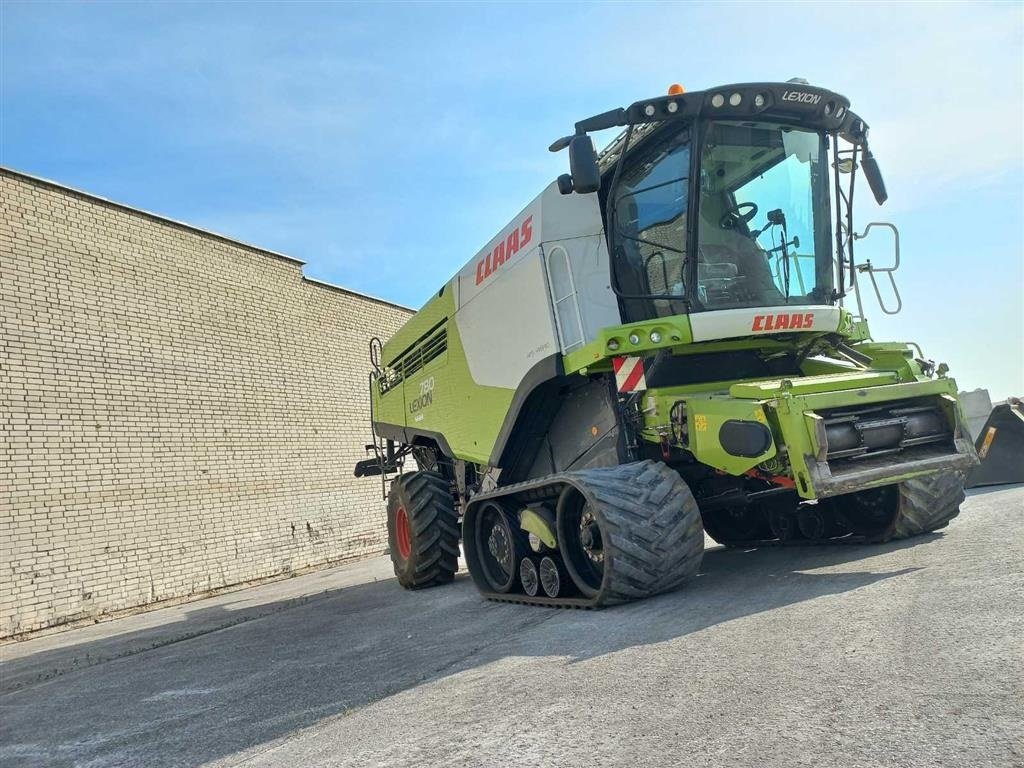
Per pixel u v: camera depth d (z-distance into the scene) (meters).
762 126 5.13
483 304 6.59
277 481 13.84
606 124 4.73
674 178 5.05
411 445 9.01
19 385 9.98
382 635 5.21
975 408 9.95
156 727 3.61
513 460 6.38
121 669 5.64
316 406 15.06
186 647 6.29
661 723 2.37
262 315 14.18
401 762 2.44
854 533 5.65
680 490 4.41
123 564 10.91
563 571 5.00
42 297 10.45
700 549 4.38
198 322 12.81
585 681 2.95
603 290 5.31
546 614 4.83
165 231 12.48
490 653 3.87
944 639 2.71
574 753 2.25
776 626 3.28
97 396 10.96
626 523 4.23
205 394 12.71
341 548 15.02
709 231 4.98
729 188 5.07
